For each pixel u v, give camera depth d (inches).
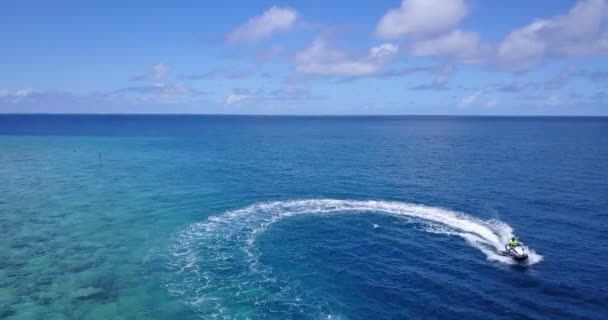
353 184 2369.6
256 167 2955.2
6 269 1187.9
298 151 4005.9
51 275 1158.3
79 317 952.3
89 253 1317.7
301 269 1239.5
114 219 1668.3
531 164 3097.9
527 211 1824.6
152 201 1950.1
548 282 1166.3
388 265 1273.4
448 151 4005.9
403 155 3693.4
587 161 3250.5
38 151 3649.1
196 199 2001.7
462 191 2192.4
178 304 1023.0
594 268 1256.2
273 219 1706.4
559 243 1455.5
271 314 987.3
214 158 3412.9
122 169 2797.7
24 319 936.3
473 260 1310.3
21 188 2174.0
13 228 1536.7
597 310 1026.1
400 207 1886.1
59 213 1733.5
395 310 1018.1
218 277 1175.0
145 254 1323.8
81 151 3700.8
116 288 1095.0
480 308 1030.4
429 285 1146.7
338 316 984.9
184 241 1446.9
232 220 1685.5
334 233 1550.2
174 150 3949.3
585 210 1835.6
